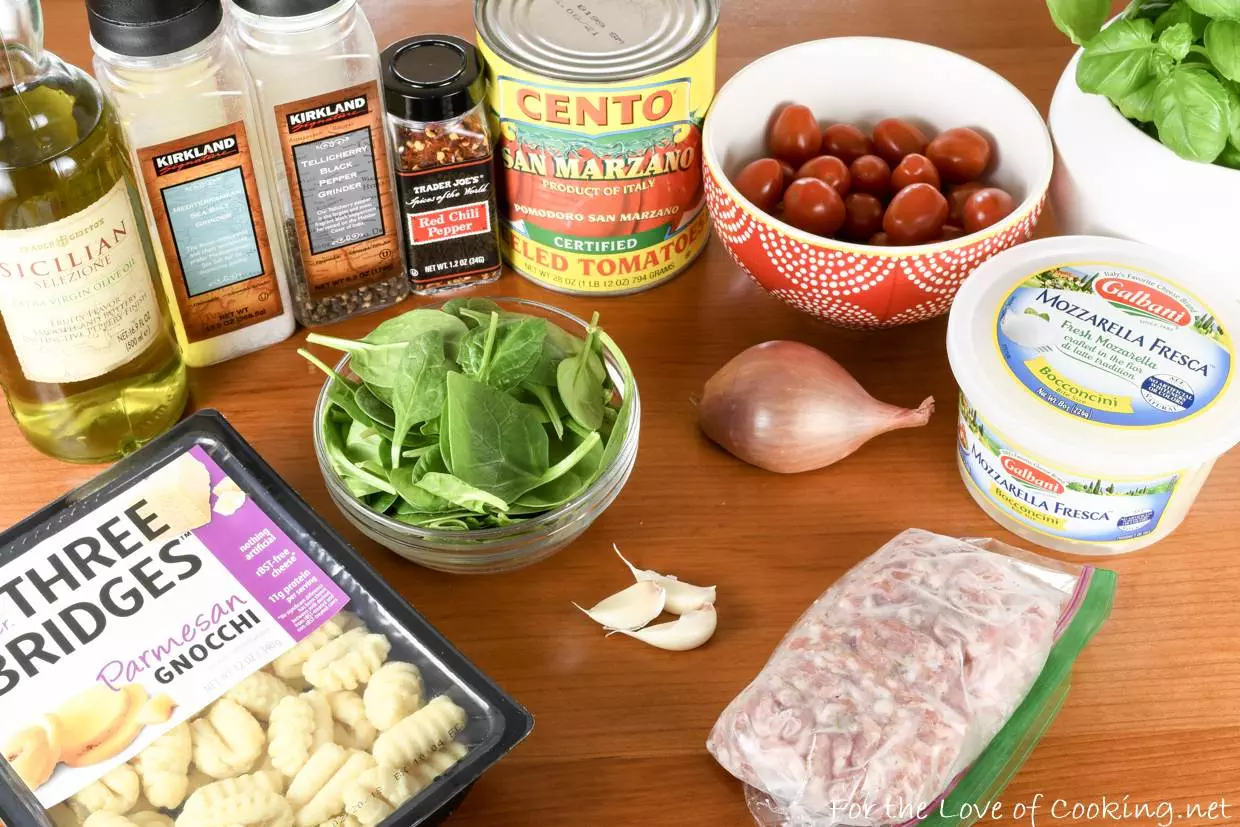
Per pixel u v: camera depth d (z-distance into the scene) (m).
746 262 0.82
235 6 0.74
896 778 0.63
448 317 0.76
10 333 0.74
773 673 0.67
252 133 0.78
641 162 0.82
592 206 0.84
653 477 0.81
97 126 0.70
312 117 0.78
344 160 0.81
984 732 0.66
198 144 0.75
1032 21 1.05
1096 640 0.74
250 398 0.85
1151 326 0.74
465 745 0.62
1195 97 0.71
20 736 0.62
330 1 0.73
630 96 0.78
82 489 0.71
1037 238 0.93
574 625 0.75
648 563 0.77
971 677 0.67
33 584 0.68
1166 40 0.72
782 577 0.77
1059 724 0.70
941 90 0.87
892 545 0.74
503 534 0.71
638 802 0.68
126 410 0.79
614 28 0.81
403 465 0.73
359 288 0.88
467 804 0.67
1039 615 0.69
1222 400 0.71
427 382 0.71
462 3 1.06
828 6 1.06
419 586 0.76
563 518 0.72
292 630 0.66
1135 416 0.71
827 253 0.77
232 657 0.65
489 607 0.75
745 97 0.86
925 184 0.81
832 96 0.89
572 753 0.69
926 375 0.86
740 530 0.79
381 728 0.62
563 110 0.79
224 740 0.62
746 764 0.65
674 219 0.87
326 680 0.64
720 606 0.76
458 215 0.86
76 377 0.76
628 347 0.88
